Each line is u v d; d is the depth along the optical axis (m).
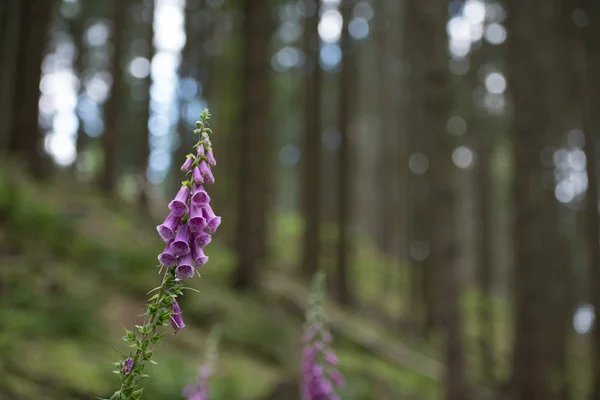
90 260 9.15
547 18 12.32
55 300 7.19
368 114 35.00
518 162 9.27
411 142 22.88
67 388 5.54
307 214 17.53
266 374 8.80
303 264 17.45
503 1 16.30
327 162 29.69
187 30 21.78
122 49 16.69
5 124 17.20
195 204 1.98
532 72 9.45
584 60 14.10
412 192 24.53
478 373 15.52
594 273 12.80
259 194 12.28
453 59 21.81
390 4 28.59
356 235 29.34
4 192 8.66
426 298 19.00
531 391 8.59
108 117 16.06
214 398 6.68
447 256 8.13
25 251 7.96
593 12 13.46
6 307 6.64
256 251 12.22
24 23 12.02
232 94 16.30
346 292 17.38
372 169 36.69
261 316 10.84
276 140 26.70
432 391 11.92
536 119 9.27
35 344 6.16
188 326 9.32
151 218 15.77
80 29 21.84
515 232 9.15
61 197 11.59
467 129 23.66
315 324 3.86
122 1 16.89
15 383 5.17
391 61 29.11
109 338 7.21
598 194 13.60
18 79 11.84
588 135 13.95
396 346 15.10
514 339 8.95
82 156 22.58
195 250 1.98
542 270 8.84
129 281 9.16
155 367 6.68
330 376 3.89
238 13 16.44
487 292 22.84
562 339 13.02
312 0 18.36
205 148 2.05
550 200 12.42
